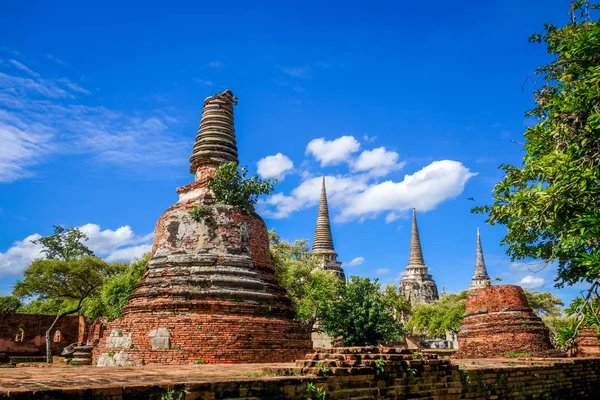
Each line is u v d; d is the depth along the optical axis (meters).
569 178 11.25
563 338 12.39
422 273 97.06
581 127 11.96
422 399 11.39
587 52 12.34
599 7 13.81
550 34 15.38
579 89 12.07
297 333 22.03
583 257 12.16
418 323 60.09
